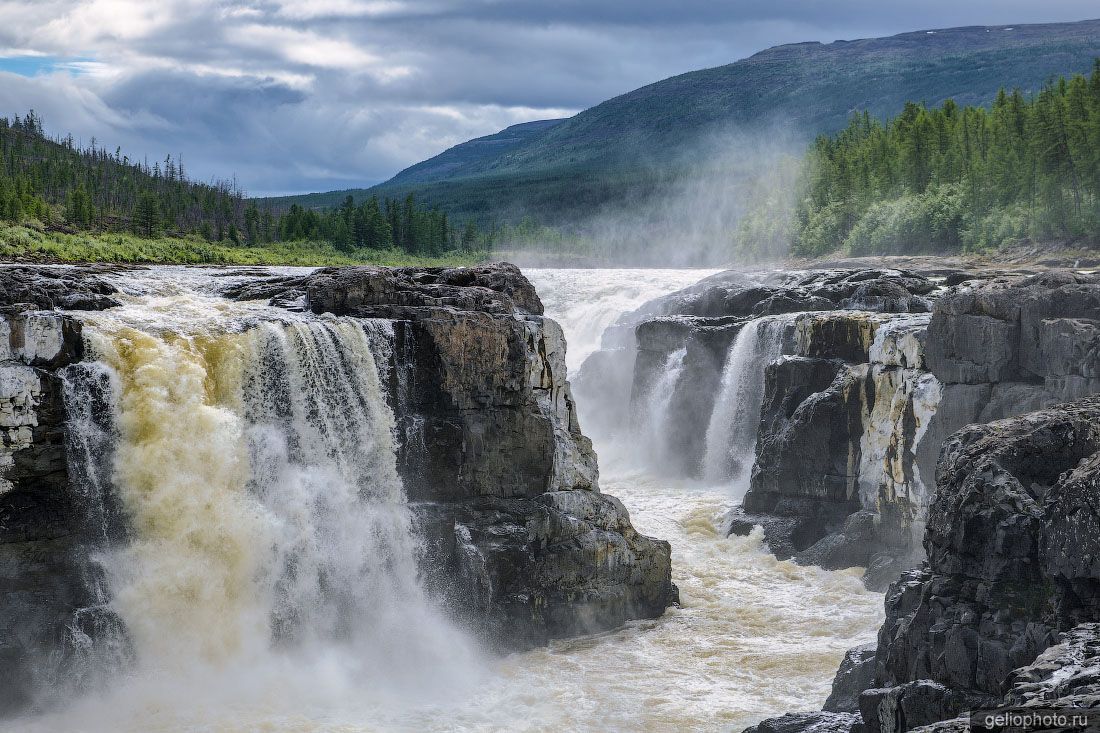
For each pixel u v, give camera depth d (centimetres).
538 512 5194
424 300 5344
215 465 4547
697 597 5762
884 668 3338
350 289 5194
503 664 4809
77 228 15225
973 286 5778
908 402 5969
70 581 4231
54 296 4825
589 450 5653
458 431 5122
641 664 4809
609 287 13675
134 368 4488
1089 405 3294
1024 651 2891
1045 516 2944
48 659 4109
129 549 4388
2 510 4153
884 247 16338
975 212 14575
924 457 5784
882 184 18188
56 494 4269
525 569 5078
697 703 4369
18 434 4188
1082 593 2839
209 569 4491
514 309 5578
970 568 3095
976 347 5491
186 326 4712
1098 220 12569
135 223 16988
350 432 4947
